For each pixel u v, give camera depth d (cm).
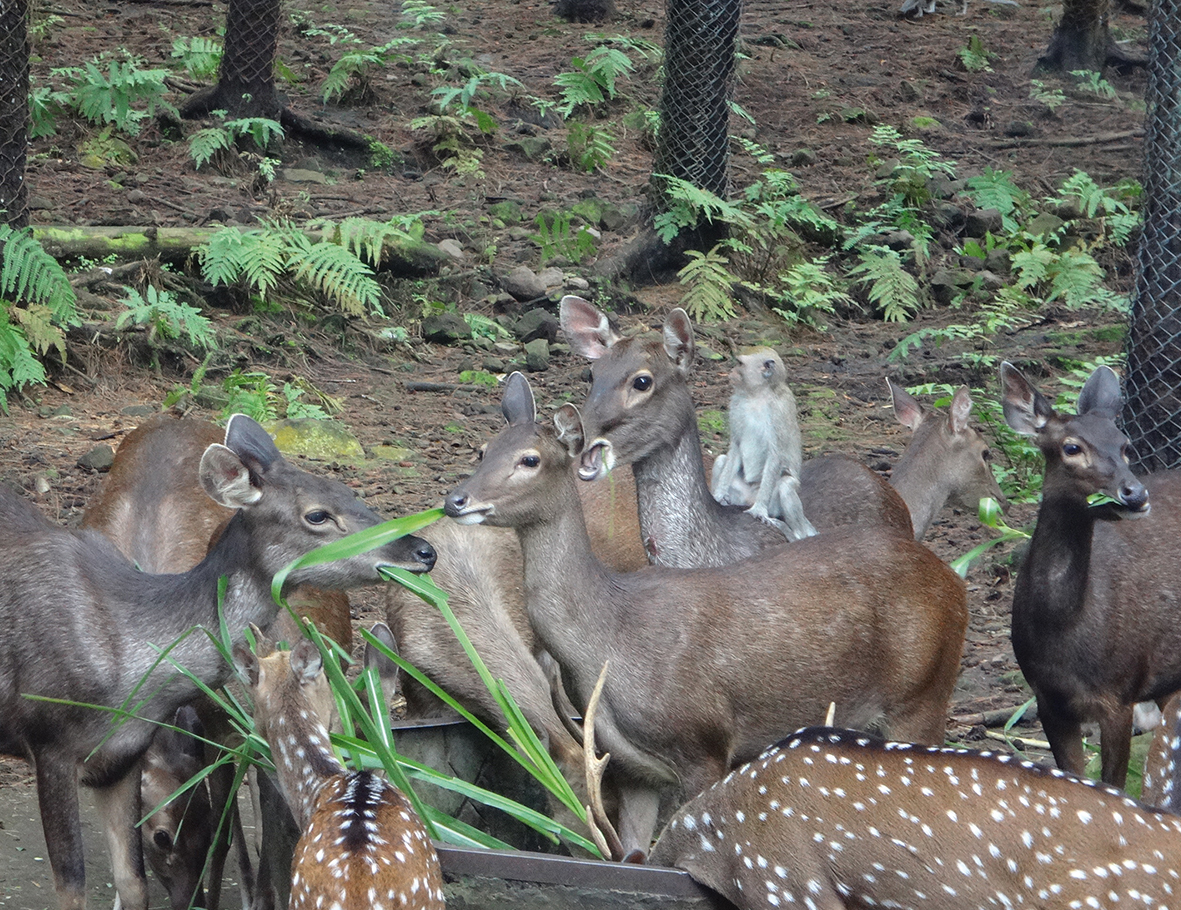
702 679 804
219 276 1877
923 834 648
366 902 584
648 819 845
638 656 803
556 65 3092
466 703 915
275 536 793
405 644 930
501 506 785
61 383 1659
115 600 813
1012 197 2591
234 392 1670
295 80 2773
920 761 661
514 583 973
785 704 824
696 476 955
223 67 2488
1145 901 625
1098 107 3158
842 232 2458
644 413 928
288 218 2142
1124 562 943
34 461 1446
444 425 1706
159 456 1066
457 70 2925
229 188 2311
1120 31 3578
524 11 3488
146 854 854
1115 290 2397
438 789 841
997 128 3033
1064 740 961
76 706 790
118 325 1714
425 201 2417
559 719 898
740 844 679
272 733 700
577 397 1823
